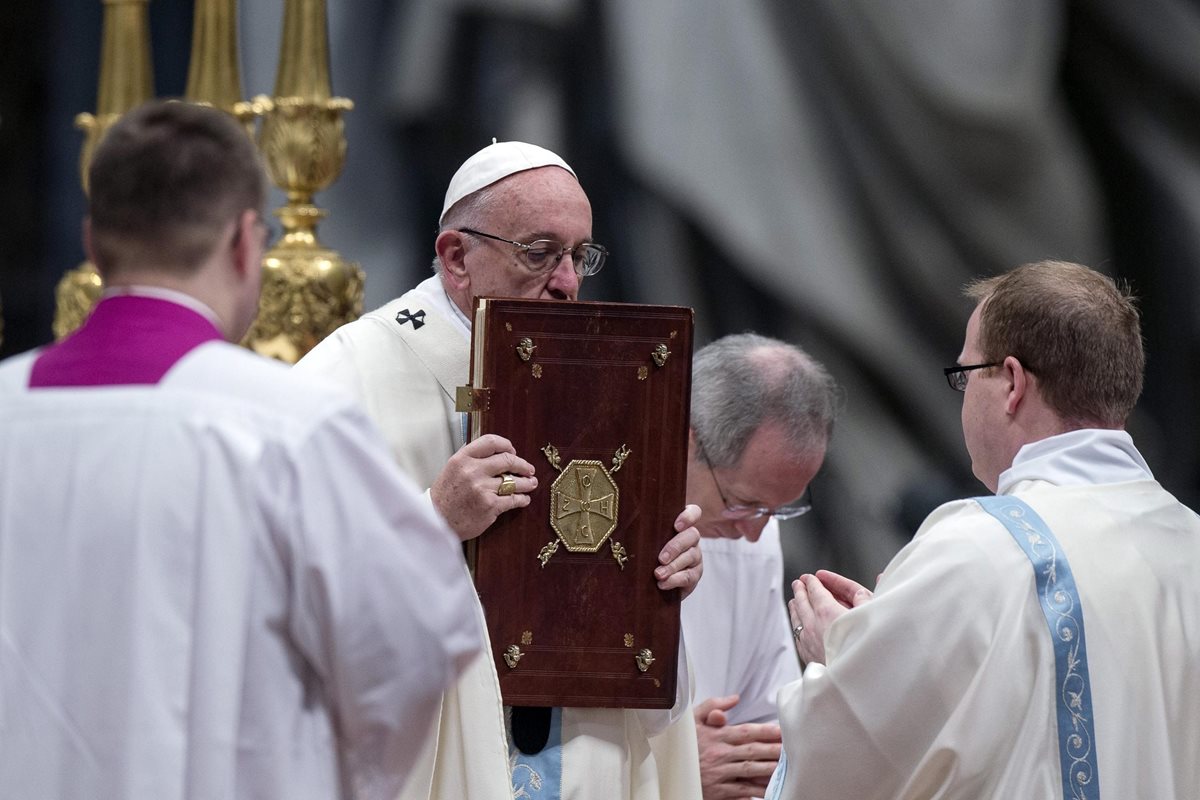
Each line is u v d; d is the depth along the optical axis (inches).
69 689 236.4
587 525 342.0
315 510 239.6
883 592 298.0
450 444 373.7
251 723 240.4
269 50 948.0
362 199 1010.1
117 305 250.5
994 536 293.9
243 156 254.7
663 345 343.6
